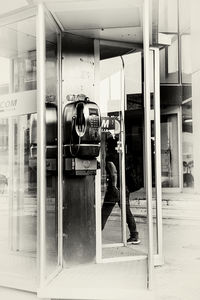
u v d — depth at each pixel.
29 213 4.50
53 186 3.60
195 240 5.24
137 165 5.07
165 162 8.02
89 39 3.87
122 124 4.75
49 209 3.60
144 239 5.31
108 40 3.98
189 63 7.86
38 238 2.94
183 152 7.83
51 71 3.59
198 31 7.36
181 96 8.09
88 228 3.76
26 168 4.45
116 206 6.48
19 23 3.38
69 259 3.63
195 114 7.45
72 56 3.74
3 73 4.31
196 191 7.32
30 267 3.56
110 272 3.44
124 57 6.52
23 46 4.14
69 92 3.71
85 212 3.74
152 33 3.96
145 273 3.39
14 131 4.44
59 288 2.90
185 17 7.63
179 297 3.12
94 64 3.88
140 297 2.79
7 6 3.22
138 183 4.91
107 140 4.72
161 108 8.30
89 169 3.64
